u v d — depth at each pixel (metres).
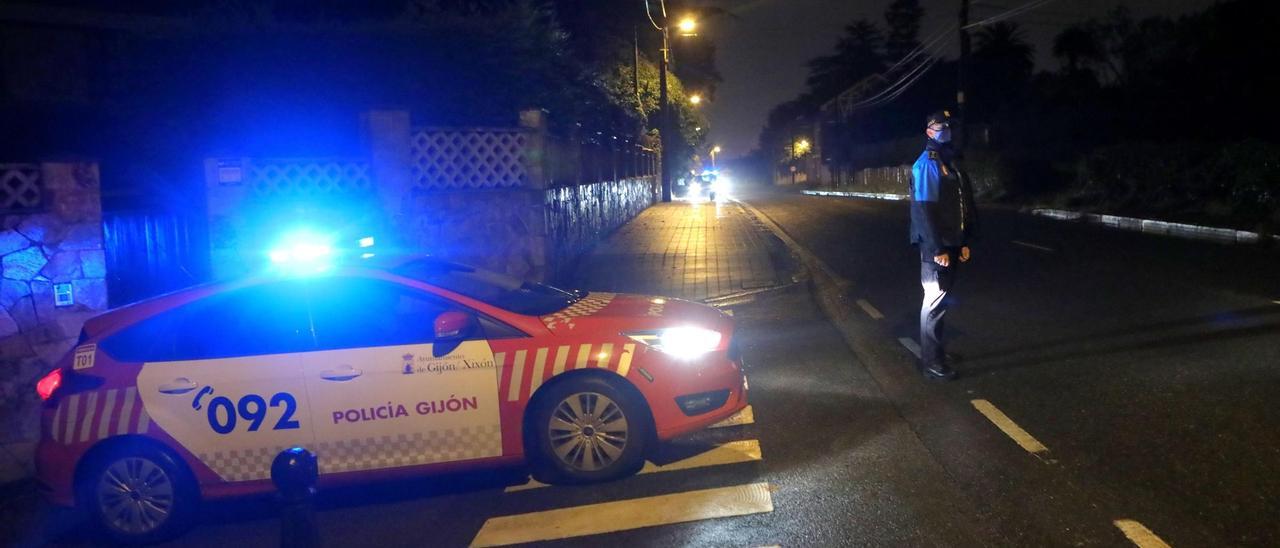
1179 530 4.77
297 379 5.69
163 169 11.33
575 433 5.91
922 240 7.55
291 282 5.89
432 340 5.82
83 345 5.86
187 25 12.28
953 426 6.58
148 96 12.12
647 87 40.28
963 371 8.05
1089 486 5.38
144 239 9.19
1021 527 4.90
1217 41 33.50
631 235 21.36
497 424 5.82
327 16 15.09
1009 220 24.73
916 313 10.91
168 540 5.73
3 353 6.96
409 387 5.73
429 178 11.27
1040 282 12.58
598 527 5.28
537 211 11.79
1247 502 5.05
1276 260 13.78
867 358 8.74
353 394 5.70
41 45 15.09
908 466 5.86
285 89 12.30
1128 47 44.03
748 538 4.99
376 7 15.33
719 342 6.18
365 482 5.80
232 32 12.26
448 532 5.42
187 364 5.73
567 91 15.34
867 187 53.78
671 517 5.33
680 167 53.00
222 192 9.80
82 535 5.93
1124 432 6.25
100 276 7.30
